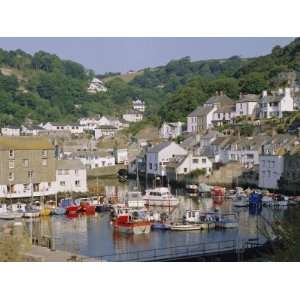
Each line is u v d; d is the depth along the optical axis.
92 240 67.06
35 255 45.50
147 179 143.00
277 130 141.62
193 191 116.81
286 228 36.62
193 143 154.62
